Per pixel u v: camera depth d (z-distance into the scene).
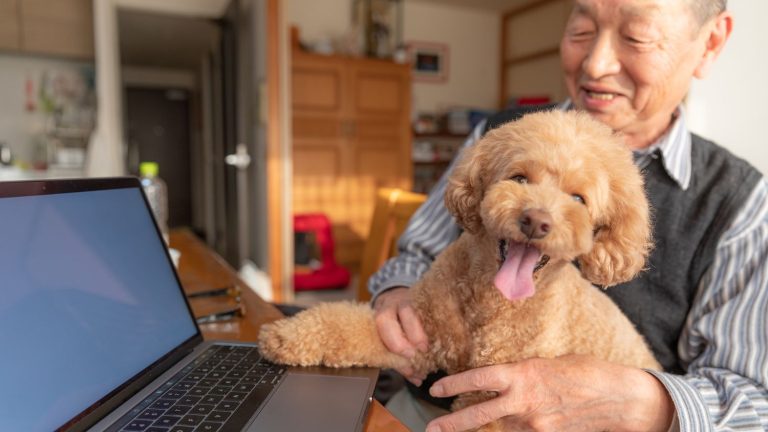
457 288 0.71
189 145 8.70
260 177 3.60
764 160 1.33
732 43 1.28
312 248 4.03
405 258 1.03
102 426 0.51
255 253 3.86
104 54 3.92
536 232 0.57
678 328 0.87
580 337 0.71
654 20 0.80
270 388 0.62
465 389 0.63
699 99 1.29
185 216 8.70
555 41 4.98
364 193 4.58
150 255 0.79
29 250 0.55
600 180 0.63
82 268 0.62
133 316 0.67
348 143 4.47
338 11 4.76
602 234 0.67
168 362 0.68
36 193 0.59
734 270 0.80
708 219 0.84
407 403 0.98
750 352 0.74
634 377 0.67
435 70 5.43
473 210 0.70
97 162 3.85
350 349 0.68
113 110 3.97
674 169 0.86
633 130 0.93
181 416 0.54
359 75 4.45
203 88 7.04
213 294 1.08
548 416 0.64
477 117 5.33
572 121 0.71
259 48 3.50
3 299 0.49
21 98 4.19
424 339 0.70
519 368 0.64
